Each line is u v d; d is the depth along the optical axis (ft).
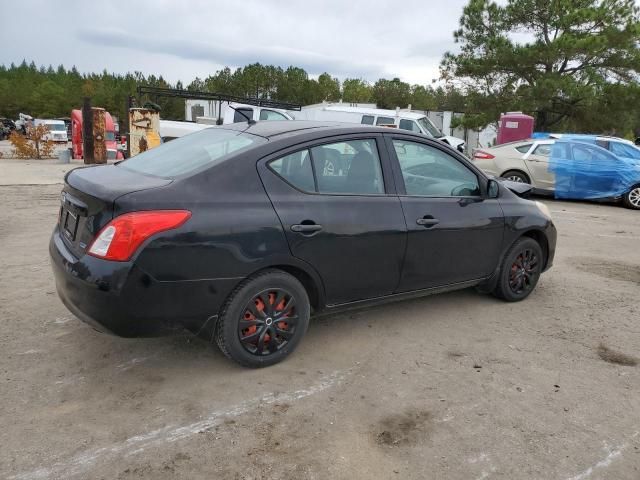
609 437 9.89
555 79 80.18
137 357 12.25
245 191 11.05
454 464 8.96
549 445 9.57
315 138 12.22
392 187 13.29
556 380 11.96
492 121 89.76
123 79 300.20
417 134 14.15
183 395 10.75
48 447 8.97
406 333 14.23
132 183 10.71
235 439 9.41
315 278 12.03
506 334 14.40
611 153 40.34
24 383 10.94
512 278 16.57
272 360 11.91
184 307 10.42
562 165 40.63
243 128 13.07
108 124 71.92
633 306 17.03
